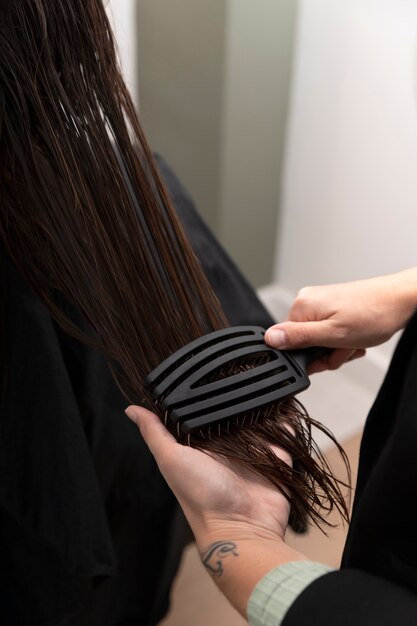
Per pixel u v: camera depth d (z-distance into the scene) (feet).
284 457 1.67
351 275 5.00
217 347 1.68
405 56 3.87
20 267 1.84
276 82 4.51
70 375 2.25
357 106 4.30
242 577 1.40
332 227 4.96
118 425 2.49
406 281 2.04
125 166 1.79
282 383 1.71
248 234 5.29
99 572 2.44
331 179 4.76
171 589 3.71
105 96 1.75
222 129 4.48
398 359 1.49
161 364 1.65
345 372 5.21
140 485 2.77
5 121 1.63
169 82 3.96
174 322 1.79
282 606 1.28
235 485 1.56
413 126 4.03
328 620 1.20
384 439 1.60
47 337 2.00
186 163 4.46
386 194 4.42
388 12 3.83
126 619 3.35
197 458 1.54
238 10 3.95
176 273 1.85
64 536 2.30
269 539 1.51
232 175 4.81
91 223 1.71
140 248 1.78
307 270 5.39
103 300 1.75
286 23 4.24
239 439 1.63
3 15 1.54
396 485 1.40
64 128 1.66
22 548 2.53
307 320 2.02
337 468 4.32
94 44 1.69
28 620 2.77
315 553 4.01
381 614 1.18
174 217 1.92
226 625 3.73
